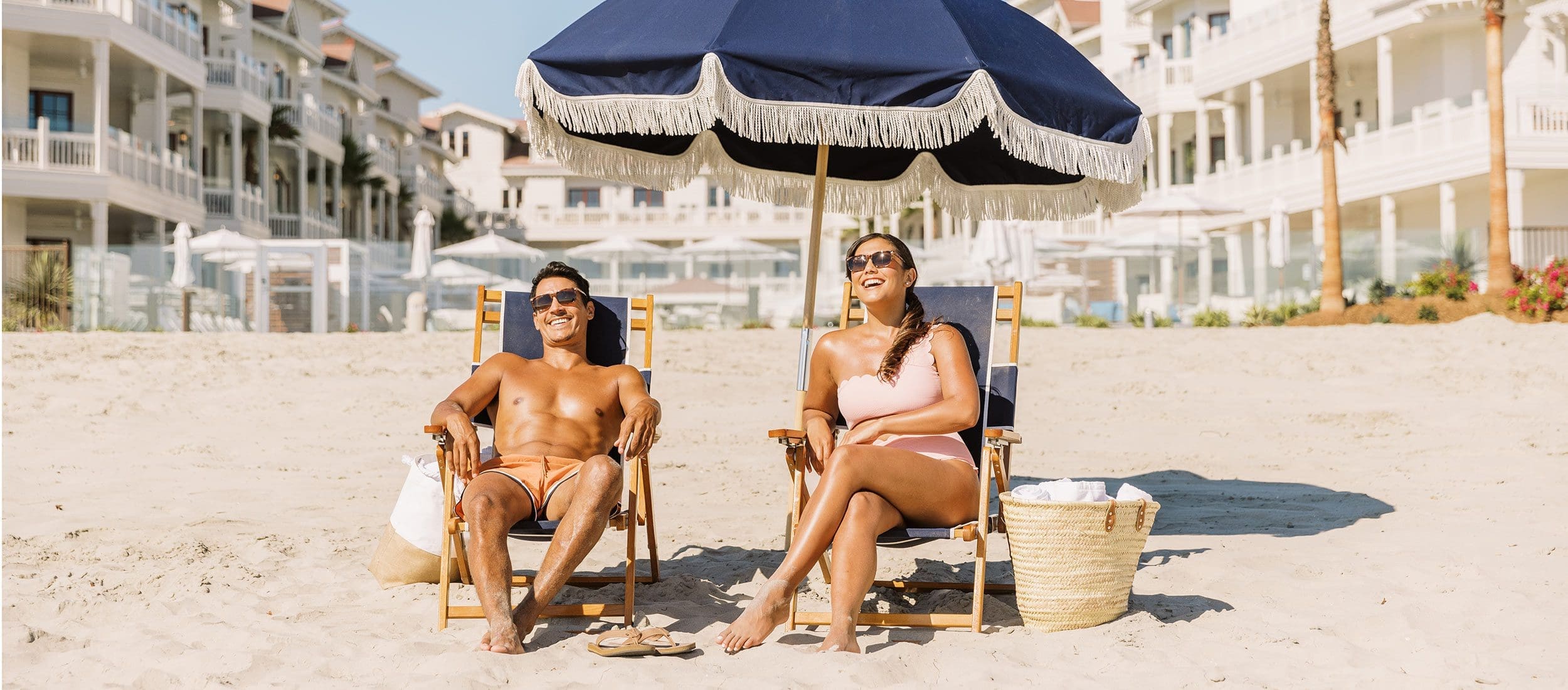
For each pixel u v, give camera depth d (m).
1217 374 14.42
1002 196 6.55
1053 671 3.83
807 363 5.51
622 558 5.65
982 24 4.92
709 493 7.68
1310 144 34.91
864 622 4.36
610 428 4.86
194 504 7.05
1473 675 3.70
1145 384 13.45
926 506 4.31
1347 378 13.71
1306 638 4.15
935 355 4.65
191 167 32.56
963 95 4.57
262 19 40.53
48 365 13.63
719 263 31.09
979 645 4.12
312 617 4.53
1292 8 31.14
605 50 4.70
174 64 29.62
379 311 26.66
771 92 4.53
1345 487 7.73
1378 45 29.20
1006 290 5.01
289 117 38.19
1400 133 28.03
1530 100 25.94
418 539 4.92
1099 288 30.94
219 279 25.11
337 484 7.92
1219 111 36.88
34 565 5.30
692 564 5.54
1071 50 5.35
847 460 4.16
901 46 4.64
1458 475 8.02
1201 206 27.03
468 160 57.31
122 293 23.80
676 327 26.97
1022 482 8.11
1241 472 8.53
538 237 53.47
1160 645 4.10
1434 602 4.63
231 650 4.09
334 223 42.09
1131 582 4.43
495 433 4.80
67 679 3.82
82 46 26.88
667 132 4.66
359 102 50.09
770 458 9.27
